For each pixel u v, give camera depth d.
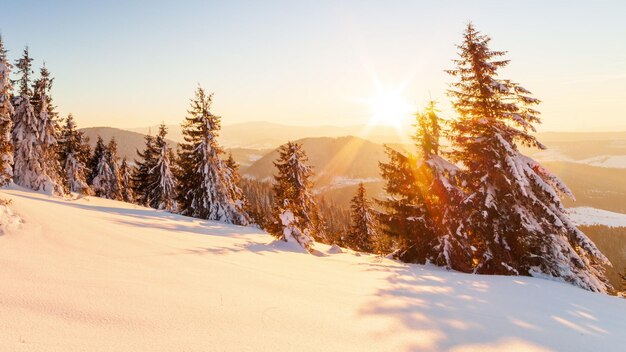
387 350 3.51
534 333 4.77
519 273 14.41
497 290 8.31
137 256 6.24
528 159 15.40
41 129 27.09
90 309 3.40
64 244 6.14
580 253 15.66
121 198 47.72
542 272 14.17
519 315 5.84
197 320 3.56
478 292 7.83
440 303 6.15
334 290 6.10
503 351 3.91
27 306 3.21
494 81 15.66
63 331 2.86
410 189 17.53
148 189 41.06
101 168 46.31
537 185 14.55
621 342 4.91
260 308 4.29
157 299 4.01
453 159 16.81
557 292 8.78
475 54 15.73
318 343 3.45
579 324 5.70
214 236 12.98
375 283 7.62
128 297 3.92
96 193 45.38
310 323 4.01
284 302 4.74
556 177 15.26
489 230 14.84
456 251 15.23
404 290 7.11
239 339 3.25
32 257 4.95
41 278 4.07
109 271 4.90
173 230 12.33
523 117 15.70
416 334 4.13
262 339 3.33
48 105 28.50
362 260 13.52
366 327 4.15
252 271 6.71
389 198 18.11
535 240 14.12
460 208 15.36
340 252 16.28
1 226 6.15
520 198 15.13
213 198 28.70
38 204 11.29
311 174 33.69
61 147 38.72
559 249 13.98
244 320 3.77
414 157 17.38
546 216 14.48
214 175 29.03
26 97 26.58
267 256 9.77
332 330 3.88
